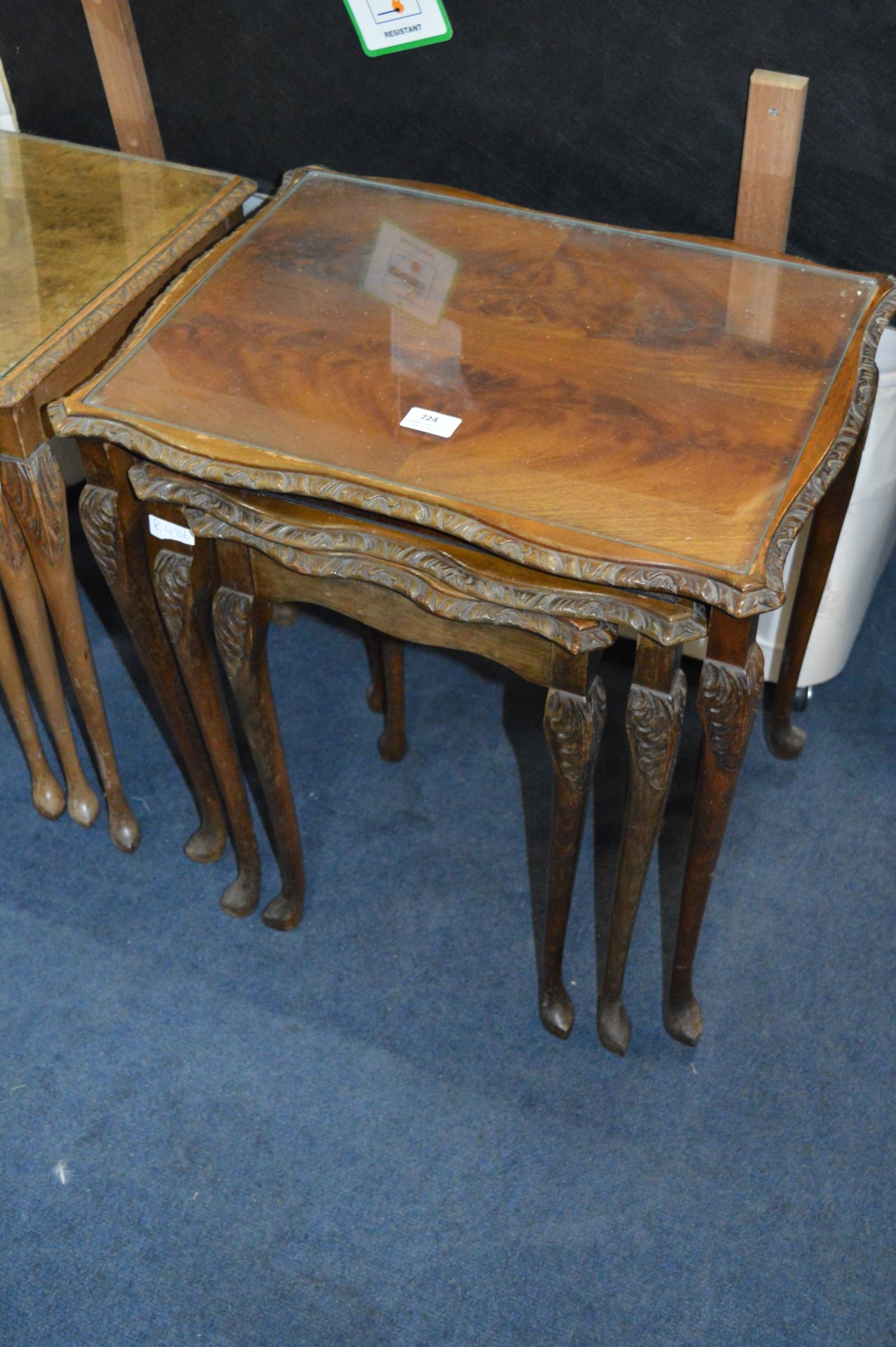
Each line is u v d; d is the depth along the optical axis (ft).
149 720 6.87
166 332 4.81
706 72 5.23
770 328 4.72
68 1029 5.63
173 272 5.50
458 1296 4.83
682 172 5.58
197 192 5.74
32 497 5.11
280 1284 4.88
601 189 5.82
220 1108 5.37
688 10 5.08
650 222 5.83
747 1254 4.90
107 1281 4.89
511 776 6.54
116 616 7.36
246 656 4.86
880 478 5.64
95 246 5.43
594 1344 4.69
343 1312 4.80
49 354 4.90
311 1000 5.72
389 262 5.10
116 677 7.07
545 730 4.47
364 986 5.76
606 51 5.35
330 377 4.59
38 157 5.97
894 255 5.46
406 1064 5.49
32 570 5.47
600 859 6.17
